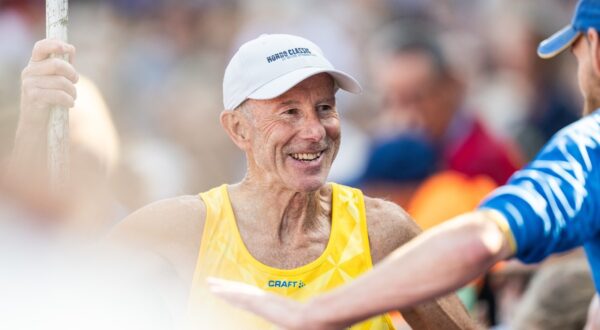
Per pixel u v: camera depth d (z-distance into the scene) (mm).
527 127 18812
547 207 5523
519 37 19391
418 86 14328
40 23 26641
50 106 7789
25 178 5254
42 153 7863
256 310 5680
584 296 10742
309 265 8188
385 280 5406
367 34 25828
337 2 26672
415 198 13719
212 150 18406
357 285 5484
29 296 5168
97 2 25938
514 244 5434
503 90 20562
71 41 24125
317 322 5523
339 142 8336
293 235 8297
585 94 6691
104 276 5570
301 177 8109
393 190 14320
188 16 26547
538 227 5469
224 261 8180
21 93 7863
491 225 5379
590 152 5805
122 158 12578
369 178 14445
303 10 26828
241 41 26406
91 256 5664
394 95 14664
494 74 21891
